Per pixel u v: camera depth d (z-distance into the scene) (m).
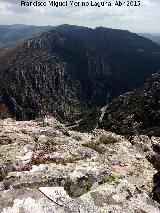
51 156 13.79
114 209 6.41
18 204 6.99
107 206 6.47
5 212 6.71
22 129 21.70
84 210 6.36
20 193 7.40
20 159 12.88
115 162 17.48
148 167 17.72
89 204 6.50
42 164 12.29
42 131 21.39
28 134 20.52
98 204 6.51
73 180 9.00
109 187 6.96
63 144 17.58
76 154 14.69
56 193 7.96
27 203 7.06
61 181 8.91
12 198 7.16
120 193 6.83
